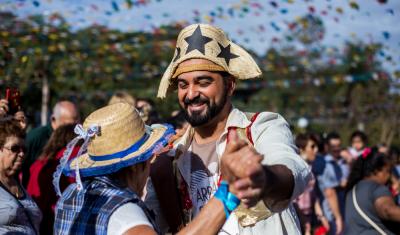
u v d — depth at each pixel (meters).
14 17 10.79
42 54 11.66
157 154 3.49
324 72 26.00
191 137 3.46
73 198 2.87
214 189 3.33
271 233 3.17
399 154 11.02
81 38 13.25
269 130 3.11
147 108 6.72
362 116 26.92
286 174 2.22
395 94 25.66
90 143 2.89
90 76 16.94
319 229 8.57
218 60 3.24
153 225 2.68
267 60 17.86
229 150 2.04
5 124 4.76
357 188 6.17
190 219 3.44
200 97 3.25
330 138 11.42
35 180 5.66
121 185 2.84
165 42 14.26
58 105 6.62
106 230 2.62
